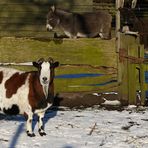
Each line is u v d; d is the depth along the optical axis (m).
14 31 21.30
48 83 9.85
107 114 12.82
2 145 9.51
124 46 14.43
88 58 14.53
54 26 20.52
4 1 21.19
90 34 20.56
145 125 11.51
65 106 14.01
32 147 9.41
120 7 14.71
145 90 14.23
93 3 22.64
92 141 9.96
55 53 14.54
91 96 14.09
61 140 10.00
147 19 23.36
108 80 14.53
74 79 14.46
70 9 21.64
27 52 14.55
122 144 9.77
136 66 14.30
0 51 14.54
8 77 10.48
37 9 21.36
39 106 10.19
